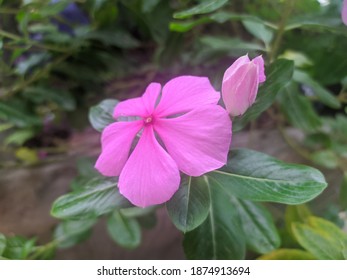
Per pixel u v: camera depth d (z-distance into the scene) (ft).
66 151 0.78
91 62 0.71
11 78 0.72
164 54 0.66
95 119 0.43
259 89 0.38
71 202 0.39
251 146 0.70
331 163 0.63
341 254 0.40
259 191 0.35
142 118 0.36
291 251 0.43
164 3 0.63
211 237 0.41
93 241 0.73
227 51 0.60
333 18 0.53
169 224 0.73
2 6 0.61
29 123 0.64
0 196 0.71
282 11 0.53
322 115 0.78
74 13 0.71
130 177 0.33
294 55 0.59
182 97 0.35
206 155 0.32
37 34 0.70
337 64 0.60
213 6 0.40
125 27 0.78
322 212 0.56
